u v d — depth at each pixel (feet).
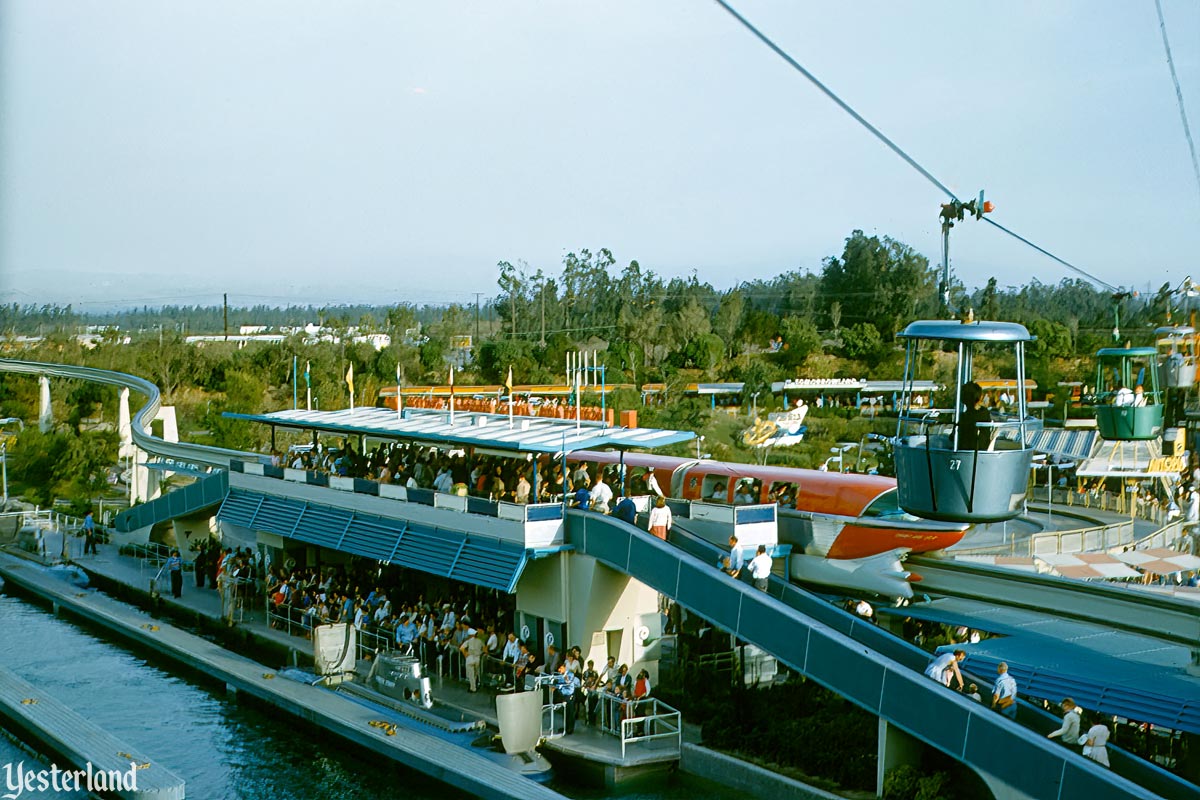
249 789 102.58
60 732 110.63
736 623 100.42
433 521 128.88
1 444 299.17
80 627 168.14
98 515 251.60
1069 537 143.84
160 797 94.27
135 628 153.17
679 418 313.94
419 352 442.91
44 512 235.20
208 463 215.10
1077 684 88.43
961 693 83.56
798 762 94.22
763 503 127.65
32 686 128.26
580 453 146.10
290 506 157.07
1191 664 89.51
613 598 116.57
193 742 115.44
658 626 119.75
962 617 112.88
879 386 356.59
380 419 157.38
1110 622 106.11
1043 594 111.24
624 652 117.60
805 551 124.06
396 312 622.54
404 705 113.29
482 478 128.57
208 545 181.47
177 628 154.20
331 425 156.04
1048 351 362.94
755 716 104.47
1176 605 100.32
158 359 447.42
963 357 68.08
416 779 100.94
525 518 114.21
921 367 368.27
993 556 133.18
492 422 144.46
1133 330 359.87
